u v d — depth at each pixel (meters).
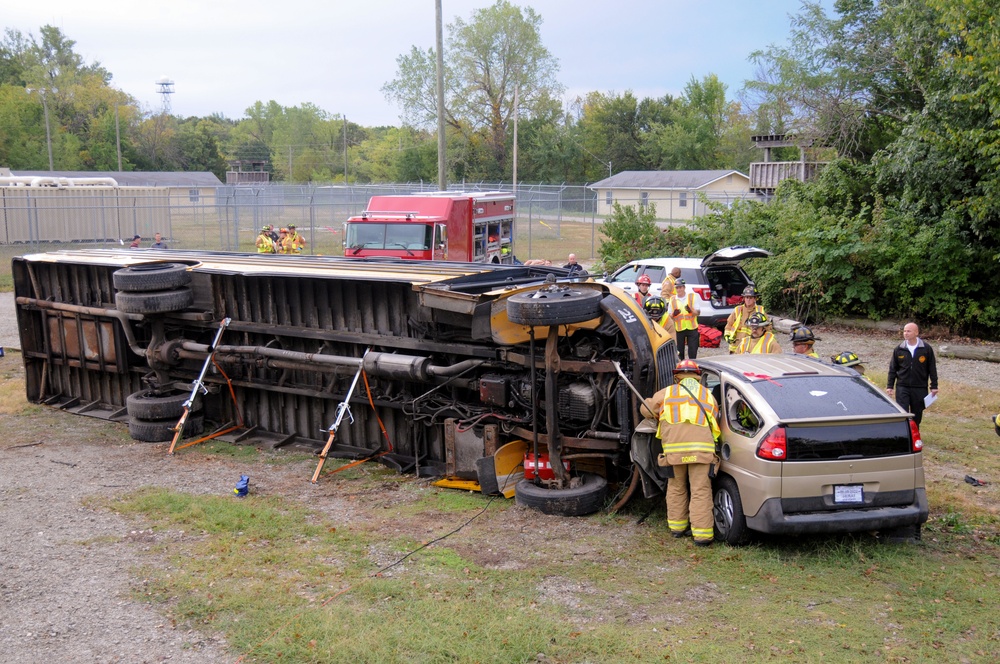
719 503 7.40
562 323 8.01
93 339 12.74
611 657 5.34
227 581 6.63
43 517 8.28
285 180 98.31
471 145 68.19
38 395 13.96
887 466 6.81
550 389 8.31
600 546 7.35
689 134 75.12
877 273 19.06
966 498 8.54
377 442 10.72
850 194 22.30
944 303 18.48
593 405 8.39
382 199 20.98
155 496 8.80
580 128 79.12
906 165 18.84
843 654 5.33
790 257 20.34
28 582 6.70
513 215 25.81
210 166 94.75
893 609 5.98
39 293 13.74
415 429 9.80
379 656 5.35
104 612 6.14
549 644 5.51
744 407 7.25
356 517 8.29
